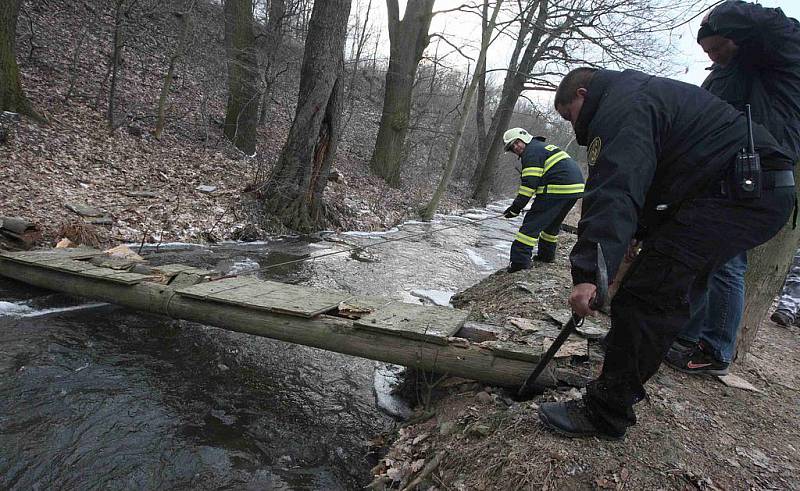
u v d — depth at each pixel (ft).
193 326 13.70
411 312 11.46
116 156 28.14
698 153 5.97
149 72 42.42
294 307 11.14
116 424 9.18
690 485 6.52
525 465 6.84
